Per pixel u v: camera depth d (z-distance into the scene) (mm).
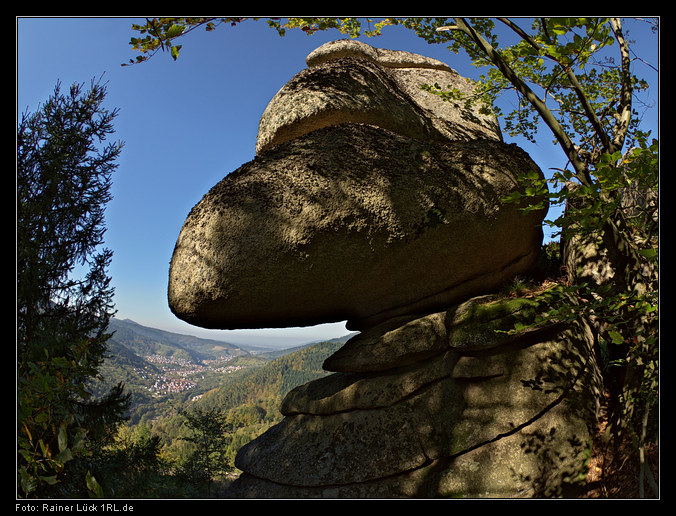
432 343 5680
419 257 5840
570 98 6625
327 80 7238
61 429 2270
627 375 4656
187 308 5789
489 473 4734
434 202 5750
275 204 5590
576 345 5504
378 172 5828
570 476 4598
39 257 10344
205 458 19016
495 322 5387
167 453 24156
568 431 4844
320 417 6074
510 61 5980
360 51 9156
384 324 6199
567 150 4566
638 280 4531
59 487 5340
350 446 5500
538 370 5219
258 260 5473
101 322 11570
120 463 11227
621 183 2986
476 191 5812
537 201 6023
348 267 5680
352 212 5586
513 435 4938
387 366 5797
